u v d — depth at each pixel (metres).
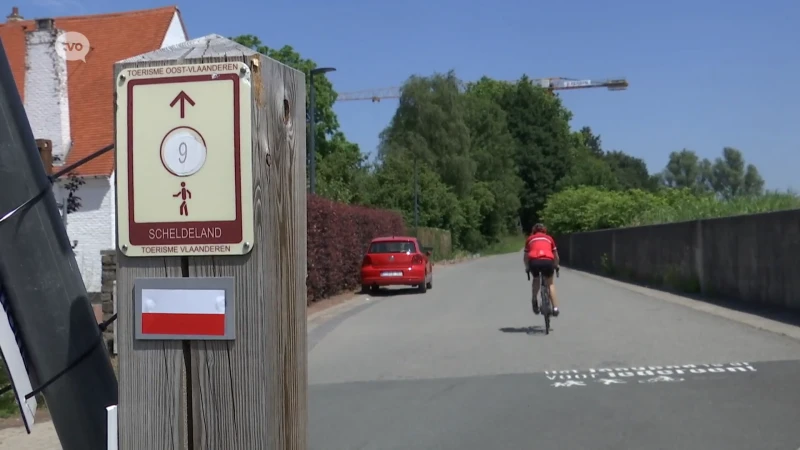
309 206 18.41
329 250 20.30
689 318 13.42
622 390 7.77
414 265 21.56
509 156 74.31
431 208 56.44
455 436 6.25
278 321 2.11
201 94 2.04
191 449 2.06
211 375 2.05
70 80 23.52
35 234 2.21
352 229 23.45
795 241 13.06
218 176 2.03
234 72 2.03
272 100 2.13
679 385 7.89
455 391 8.02
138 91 2.06
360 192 41.91
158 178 2.05
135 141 2.06
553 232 46.53
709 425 6.32
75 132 21.45
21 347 2.21
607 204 39.59
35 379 2.23
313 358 10.62
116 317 2.14
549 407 7.14
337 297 21.06
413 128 59.88
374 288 22.73
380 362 10.05
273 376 2.07
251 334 2.04
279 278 2.13
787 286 13.45
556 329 12.60
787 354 9.33
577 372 8.82
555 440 6.04
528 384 8.25
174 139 2.04
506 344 11.14
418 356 10.41
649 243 23.84
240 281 2.04
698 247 18.78
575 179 81.44
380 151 59.19
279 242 2.14
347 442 6.16
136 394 2.08
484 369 9.25
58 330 2.21
